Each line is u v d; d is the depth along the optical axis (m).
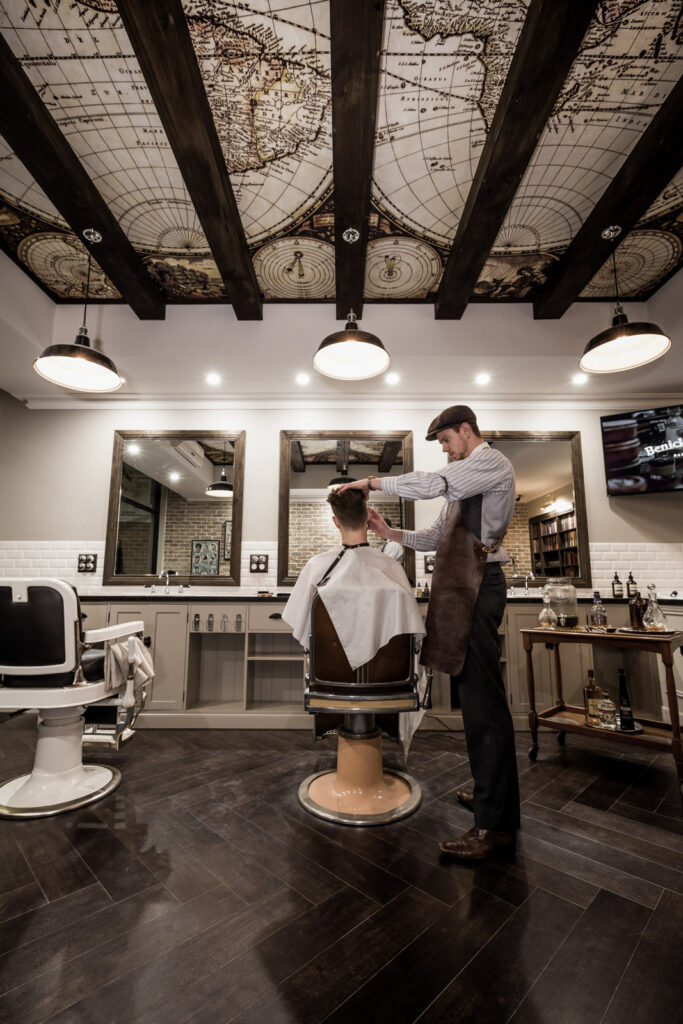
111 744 2.15
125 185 2.44
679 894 1.37
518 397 3.80
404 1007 0.98
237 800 1.99
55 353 2.59
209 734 2.96
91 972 1.07
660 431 3.56
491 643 1.63
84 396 3.77
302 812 1.87
